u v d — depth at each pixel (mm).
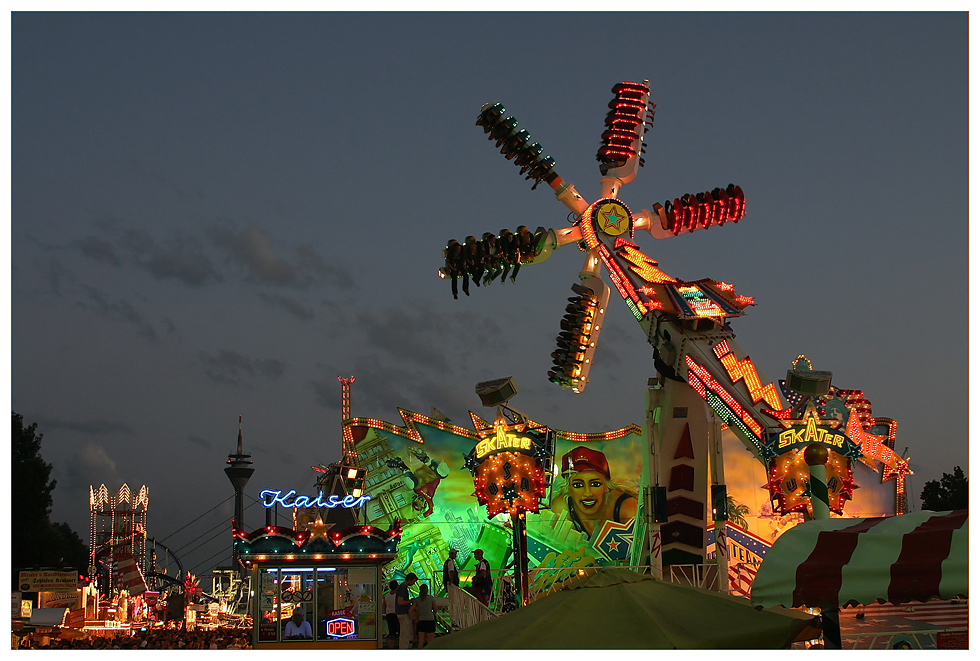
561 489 42156
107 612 61625
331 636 25625
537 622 13531
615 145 32750
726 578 29547
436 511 41625
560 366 33281
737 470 40688
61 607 50406
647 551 31609
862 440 25547
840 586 11867
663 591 14273
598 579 14477
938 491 56219
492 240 30641
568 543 41531
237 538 25656
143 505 78812
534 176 32375
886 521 12641
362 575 26188
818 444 24922
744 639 12781
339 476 39062
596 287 32500
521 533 28516
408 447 42219
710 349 28016
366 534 26281
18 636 36375
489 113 32062
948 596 11172
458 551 41125
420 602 24359
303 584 25953
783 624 12922
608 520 41875
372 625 25797
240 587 97188
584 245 32281
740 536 40031
